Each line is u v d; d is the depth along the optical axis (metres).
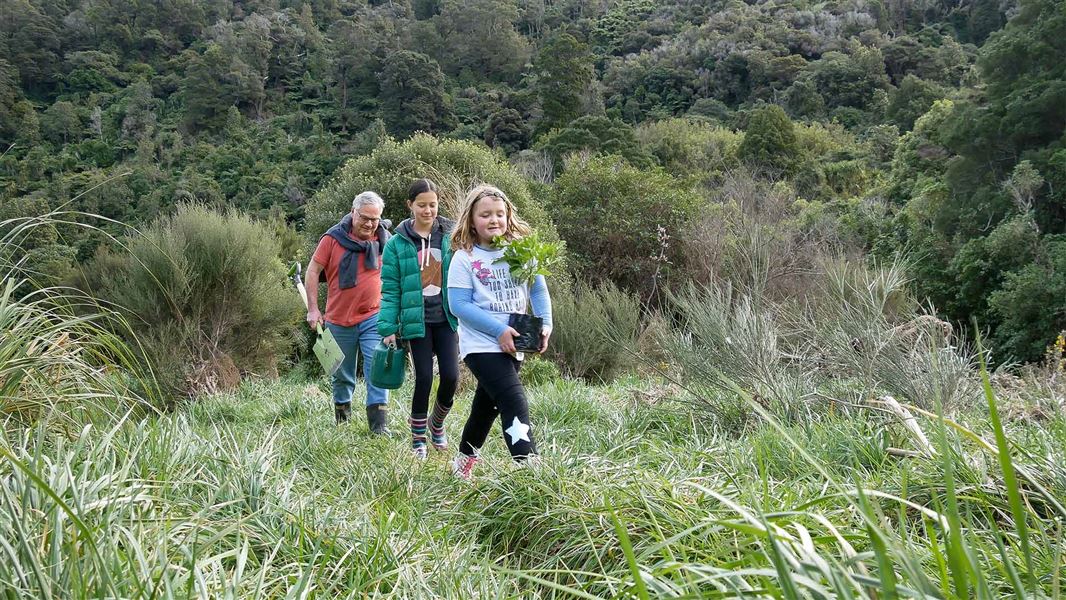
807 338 6.20
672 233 20.11
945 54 78.38
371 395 5.77
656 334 7.18
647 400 6.21
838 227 23.66
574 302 13.46
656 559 2.40
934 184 28.28
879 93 69.38
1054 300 18.53
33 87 70.94
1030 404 4.98
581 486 3.14
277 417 6.79
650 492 2.91
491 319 4.00
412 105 74.38
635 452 4.58
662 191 20.84
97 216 3.37
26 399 3.17
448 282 4.16
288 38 88.75
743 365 5.57
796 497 2.78
